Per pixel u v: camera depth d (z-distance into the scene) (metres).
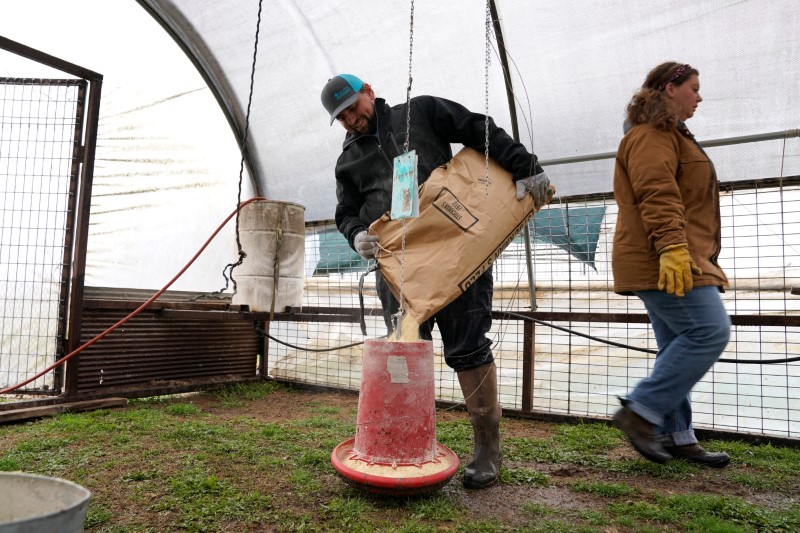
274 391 4.84
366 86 2.49
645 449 2.30
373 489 1.94
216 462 2.47
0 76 4.01
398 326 2.17
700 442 3.18
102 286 4.41
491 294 2.43
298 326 5.24
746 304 3.71
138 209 4.63
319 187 5.07
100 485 2.13
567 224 4.21
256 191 5.33
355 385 4.91
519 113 4.05
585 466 2.64
